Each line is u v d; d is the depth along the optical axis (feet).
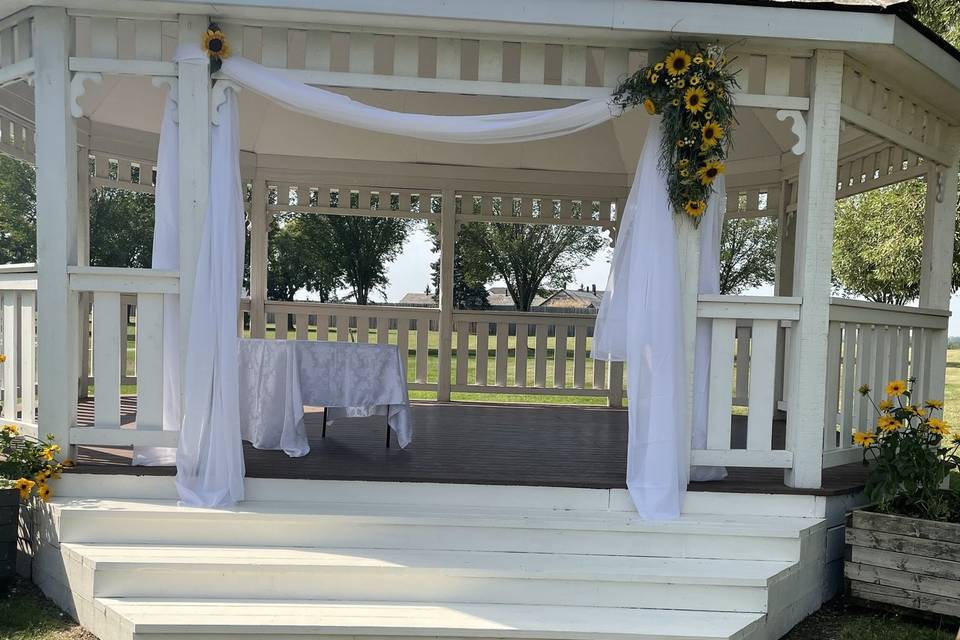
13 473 11.77
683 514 12.00
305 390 13.66
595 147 23.40
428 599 10.52
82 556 10.59
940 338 16.48
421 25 11.62
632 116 21.72
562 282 68.54
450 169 23.61
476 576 10.50
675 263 11.80
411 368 49.98
